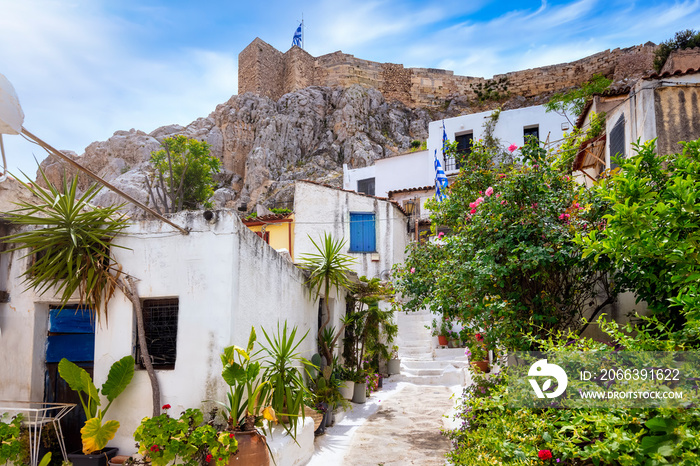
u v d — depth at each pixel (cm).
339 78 5212
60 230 632
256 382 701
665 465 315
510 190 678
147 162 3947
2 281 712
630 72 4234
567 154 952
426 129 4769
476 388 697
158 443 538
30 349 691
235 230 654
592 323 657
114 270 662
